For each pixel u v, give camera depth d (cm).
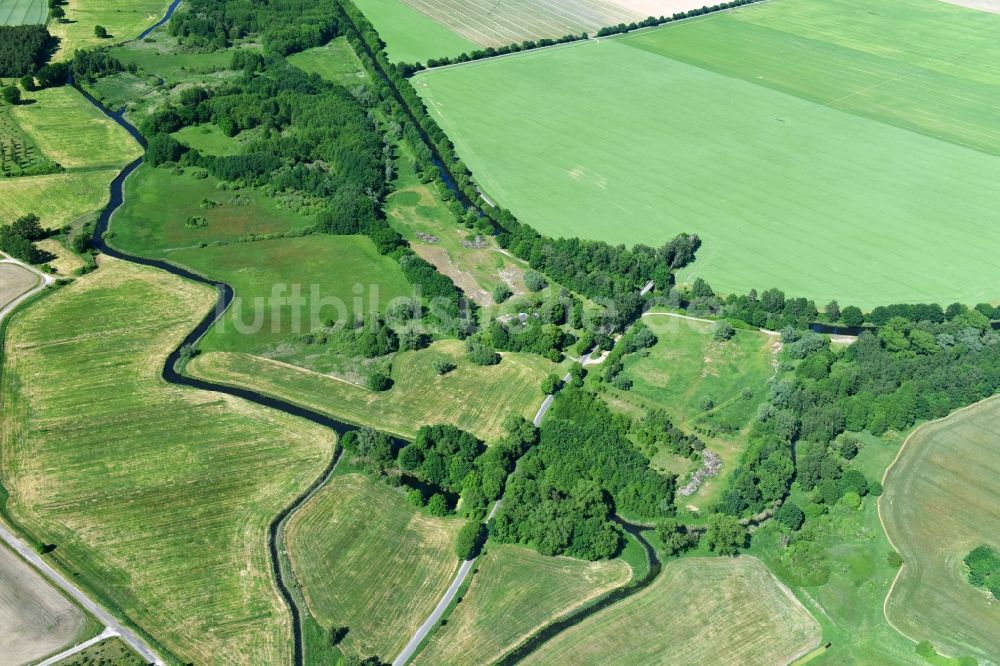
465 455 16662
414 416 18088
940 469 17425
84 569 14525
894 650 14050
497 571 14938
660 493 16150
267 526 15500
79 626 13600
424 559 15050
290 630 13762
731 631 14175
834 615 14575
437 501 15838
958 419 18725
